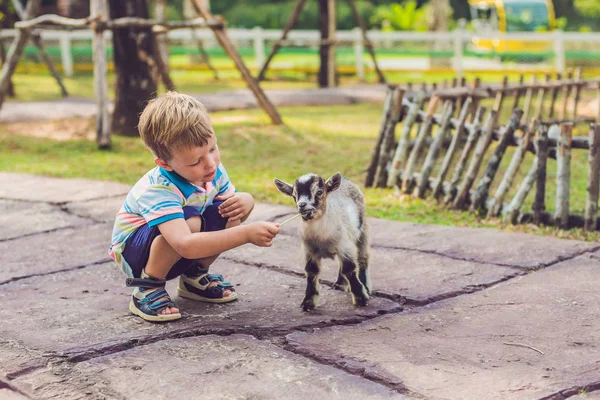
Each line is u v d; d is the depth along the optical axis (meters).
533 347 3.47
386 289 4.34
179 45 24.34
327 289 4.39
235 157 9.16
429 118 7.02
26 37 10.16
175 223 3.66
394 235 5.57
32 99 15.09
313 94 15.34
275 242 5.42
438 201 6.84
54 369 3.30
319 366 3.31
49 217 6.33
